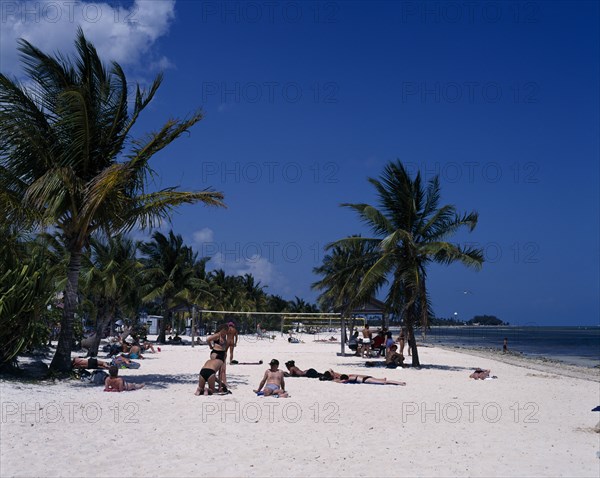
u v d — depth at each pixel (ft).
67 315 45.91
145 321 191.62
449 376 61.46
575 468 22.95
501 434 29.76
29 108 44.45
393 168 71.26
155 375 52.49
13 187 44.47
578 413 38.01
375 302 92.68
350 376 51.31
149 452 22.89
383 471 21.75
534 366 89.30
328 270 110.32
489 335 446.19
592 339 333.01
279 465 21.98
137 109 49.29
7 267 45.21
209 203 48.16
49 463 20.47
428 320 71.05
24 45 43.75
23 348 44.47
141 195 47.96
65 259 78.64
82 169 47.19
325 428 29.66
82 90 43.47
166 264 144.25
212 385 39.75
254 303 266.16
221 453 23.35
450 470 22.17
